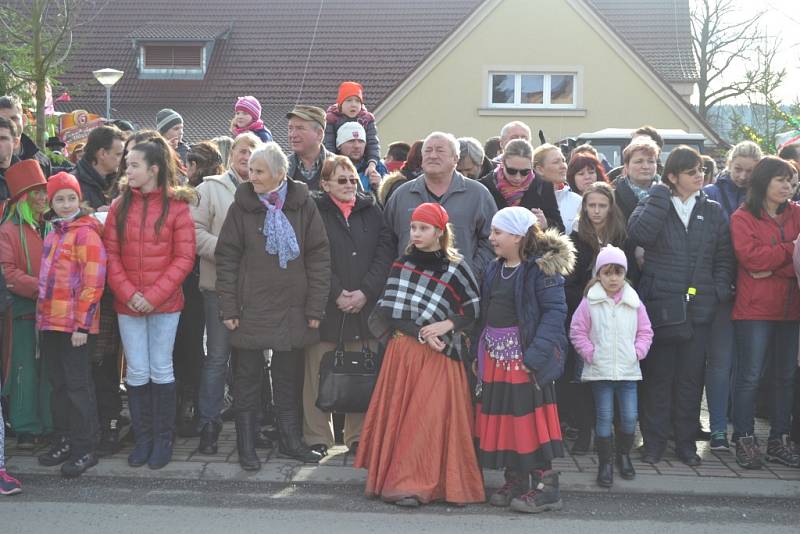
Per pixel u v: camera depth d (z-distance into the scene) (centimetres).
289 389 607
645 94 2533
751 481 584
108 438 611
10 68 1353
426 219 534
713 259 620
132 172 567
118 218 573
